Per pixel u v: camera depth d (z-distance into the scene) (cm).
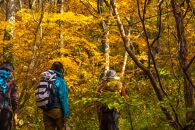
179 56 495
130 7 1119
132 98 478
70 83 1088
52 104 660
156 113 536
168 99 479
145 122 630
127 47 495
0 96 612
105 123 768
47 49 1117
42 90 658
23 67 1052
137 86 898
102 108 757
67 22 1185
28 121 990
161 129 548
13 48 1084
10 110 622
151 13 1085
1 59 1108
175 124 490
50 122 677
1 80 618
